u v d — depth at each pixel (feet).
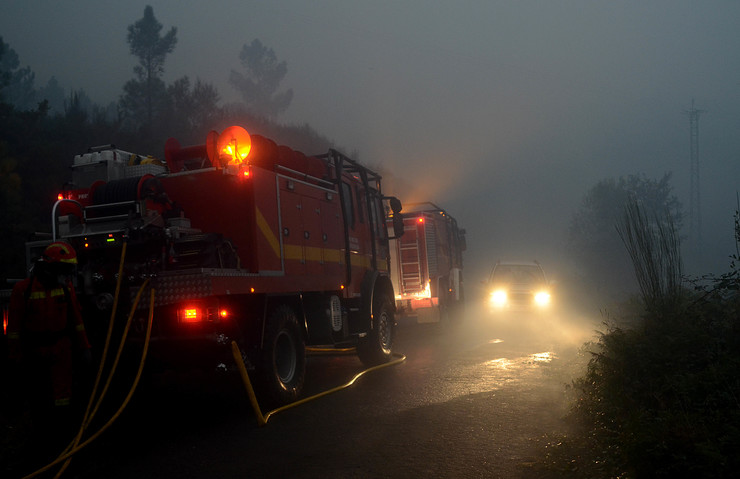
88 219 25.16
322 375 35.09
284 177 29.60
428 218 61.82
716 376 19.45
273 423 23.58
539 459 17.92
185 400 28.55
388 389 29.45
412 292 59.82
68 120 85.30
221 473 17.89
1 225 42.96
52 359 21.24
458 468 17.46
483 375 32.32
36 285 21.21
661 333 25.29
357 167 40.83
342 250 36.01
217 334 22.86
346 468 17.81
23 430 22.54
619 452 16.93
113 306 22.35
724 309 25.79
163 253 24.00
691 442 15.24
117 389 25.50
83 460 19.47
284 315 27.25
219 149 27.32
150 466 18.78
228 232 26.81
